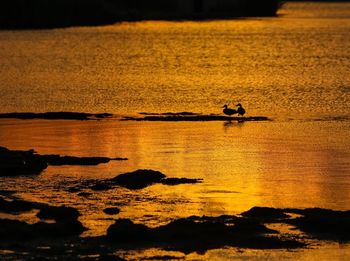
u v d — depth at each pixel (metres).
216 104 138.62
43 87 157.50
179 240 64.44
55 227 65.50
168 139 107.19
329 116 125.62
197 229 66.31
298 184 83.62
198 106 136.62
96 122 119.81
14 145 102.56
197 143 104.69
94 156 96.31
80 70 188.25
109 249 62.41
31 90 153.12
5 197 76.44
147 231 65.00
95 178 84.69
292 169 90.25
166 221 69.75
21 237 64.19
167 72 187.00
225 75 181.50
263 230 67.06
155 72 186.75
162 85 163.12
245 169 90.00
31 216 70.12
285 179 85.69
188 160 94.56
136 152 98.81
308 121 121.06
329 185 83.25
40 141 105.50
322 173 88.31
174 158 95.56
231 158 95.69
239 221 68.94
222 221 69.38
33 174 86.06
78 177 84.94
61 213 70.06
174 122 120.38
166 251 62.47
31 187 80.44
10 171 86.25
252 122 120.50
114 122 120.06
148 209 73.38
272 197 78.50
